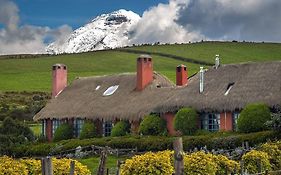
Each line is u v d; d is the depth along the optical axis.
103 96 60.09
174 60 126.12
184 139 42.19
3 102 100.25
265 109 42.47
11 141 59.53
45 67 129.88
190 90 50.50
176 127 47.81
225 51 129.75
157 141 44.12
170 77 108.88
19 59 139.25
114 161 41.31
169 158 22.88
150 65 58.16
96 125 56.78
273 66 48.03
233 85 48.00
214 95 47.84
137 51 138.00
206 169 23.03
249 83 46.94
